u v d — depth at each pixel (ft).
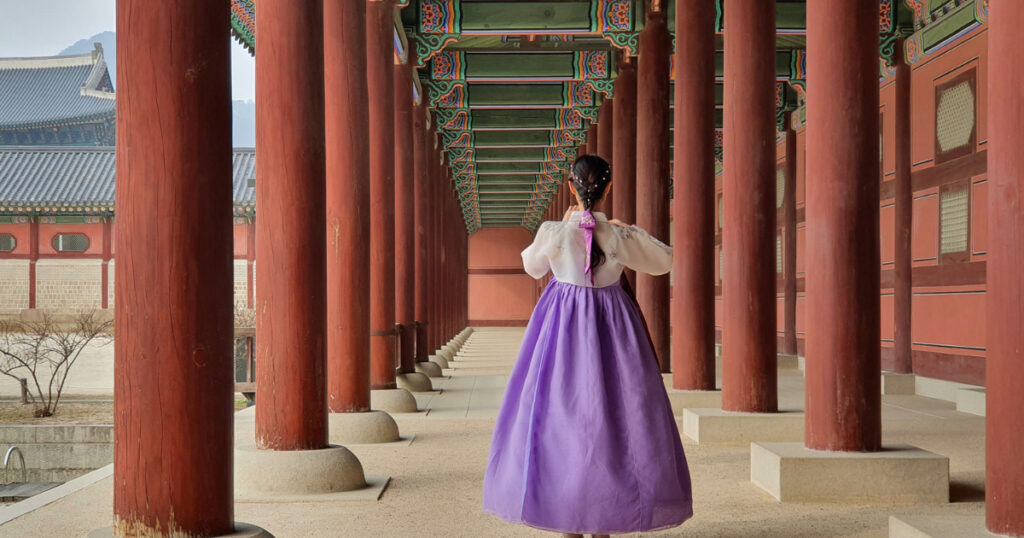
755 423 29.35
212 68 14.06
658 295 45.44
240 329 54.70
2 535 17.75
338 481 21.76
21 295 131.95
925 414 38.55
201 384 13.99
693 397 36.60
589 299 15.02
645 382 14.66
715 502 20.81
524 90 72.59
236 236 130.21
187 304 13.88
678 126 37.47
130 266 13.83
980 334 43.62
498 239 194.59
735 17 30.73
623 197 58.18
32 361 85.25
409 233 52.11
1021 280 13.73
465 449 28.96
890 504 20.85
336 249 30.04
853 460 20.95
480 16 52.37
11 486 41.55
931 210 48.57
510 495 14.39
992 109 14.02
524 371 15.24
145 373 13.83
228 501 14.46
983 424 34.96
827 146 22.34
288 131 22.07
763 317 30.32
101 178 138.10
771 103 30.60
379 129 39.81
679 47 37.40
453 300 110.73
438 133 87.10
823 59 22.40
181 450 13.89
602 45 62.80
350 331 30.37
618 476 14.05
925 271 49.29
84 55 197.77
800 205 67.46
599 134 69.10
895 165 50.85
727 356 30.83
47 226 132.87
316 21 22.39
